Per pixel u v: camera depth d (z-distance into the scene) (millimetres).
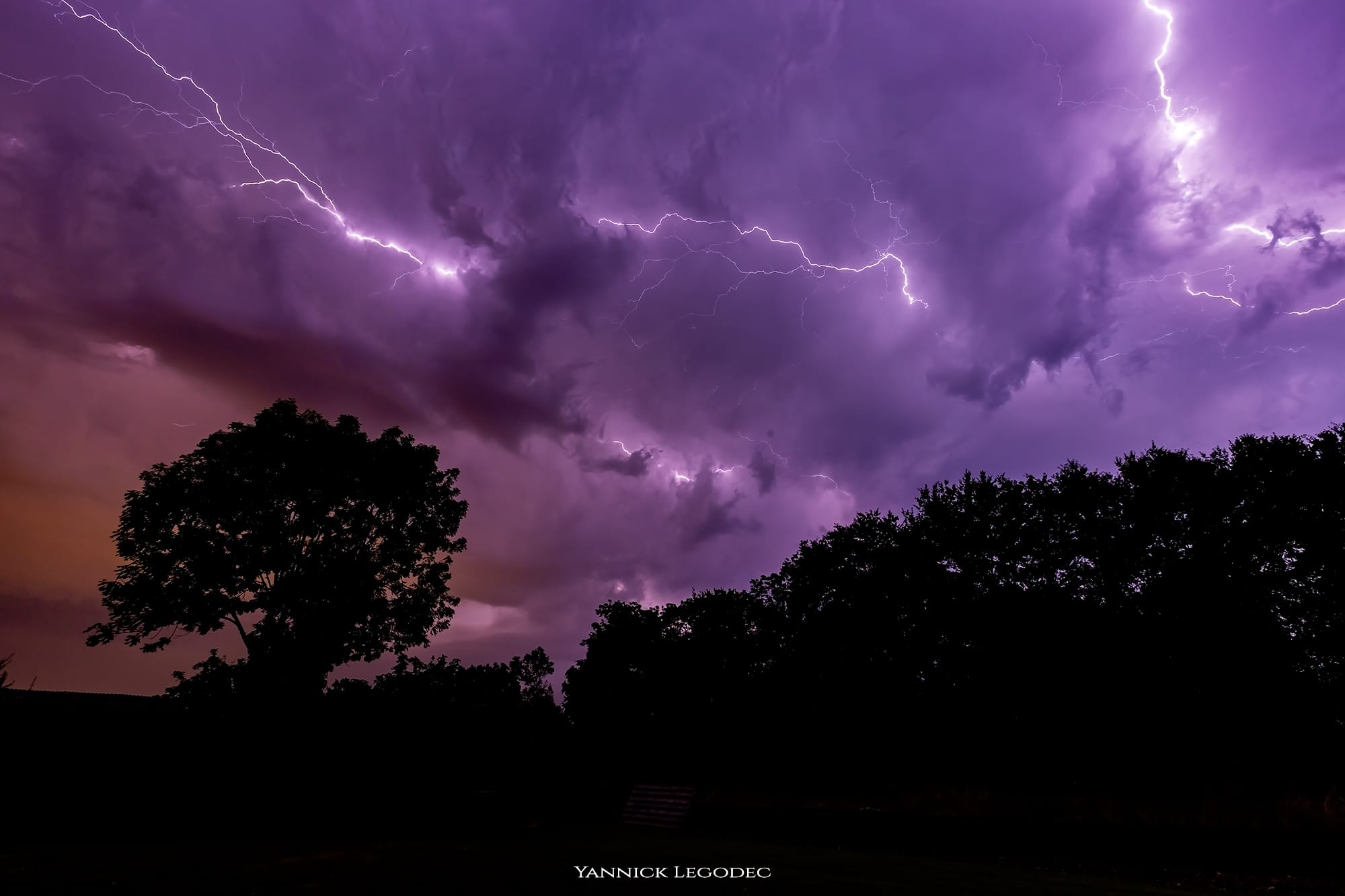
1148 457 23000
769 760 25406
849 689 24703
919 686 24438
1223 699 19312
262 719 19953
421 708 23469
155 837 14461
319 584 22391
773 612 28609
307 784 17641
